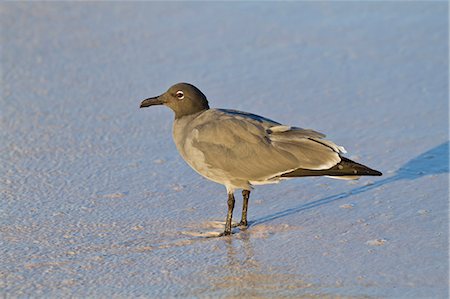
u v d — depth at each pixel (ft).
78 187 46.09
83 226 41.52
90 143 52.29
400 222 41.11
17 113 57.06
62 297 34.68
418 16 78.64
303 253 38.34
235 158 40.52
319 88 61.87
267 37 73.46
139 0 84.48
